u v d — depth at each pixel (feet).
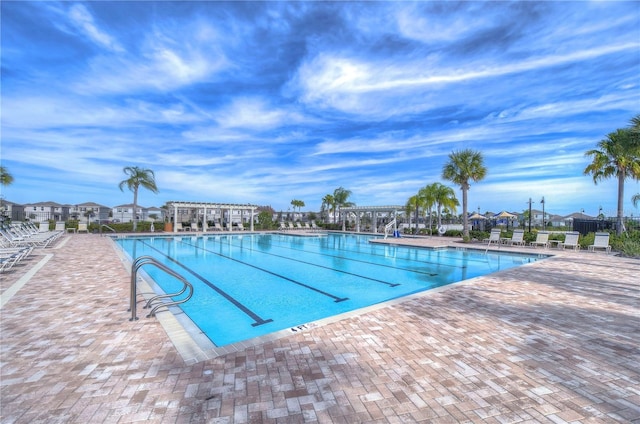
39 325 14.07
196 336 13.62
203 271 35.53
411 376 9.66
